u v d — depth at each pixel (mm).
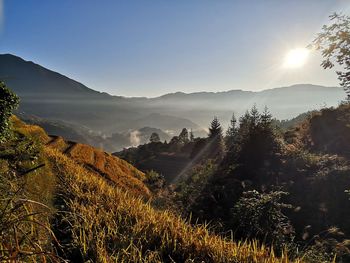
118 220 6645
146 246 5344
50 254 2924
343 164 20281
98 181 12055
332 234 12477
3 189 3787
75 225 5594
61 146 27562
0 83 12047
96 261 4543
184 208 15750
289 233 11828
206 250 5426
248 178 21922
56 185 9672
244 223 11359
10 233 3053
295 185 18938
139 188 22578
